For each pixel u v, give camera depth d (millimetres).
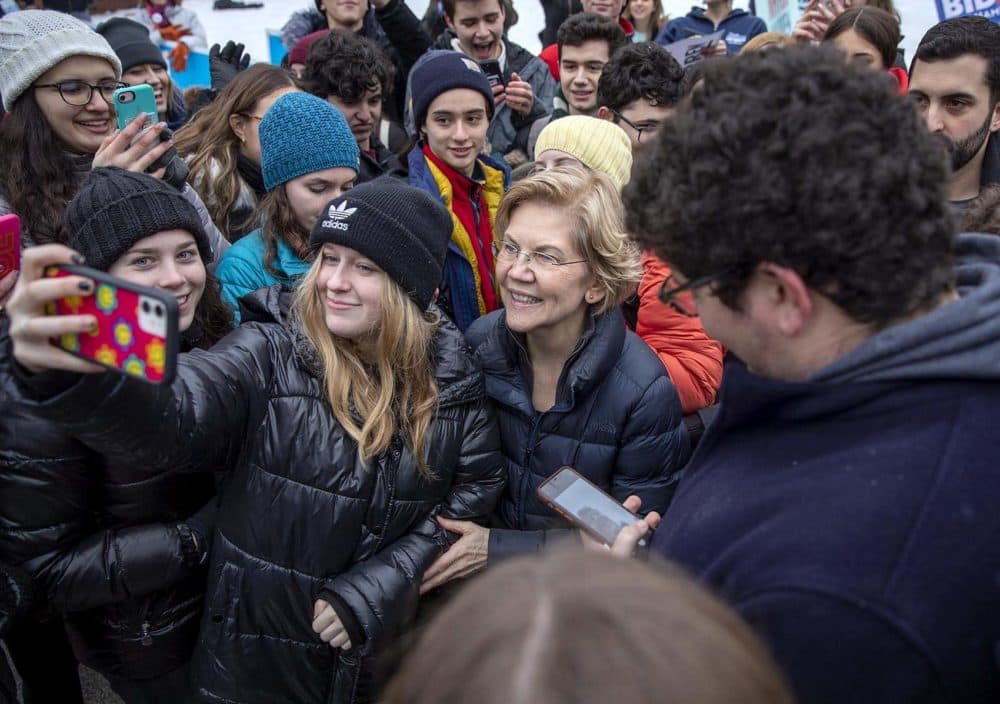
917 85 2623
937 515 797
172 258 1826
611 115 3307
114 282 945
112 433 1117
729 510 920
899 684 757
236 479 1633
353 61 3301
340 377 1661
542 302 1838
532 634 515
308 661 1674
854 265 826
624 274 1876
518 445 1979
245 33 7551
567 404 1903
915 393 860
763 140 836
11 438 1515
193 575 1739
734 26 5215
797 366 940
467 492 1875
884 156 812
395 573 1680
